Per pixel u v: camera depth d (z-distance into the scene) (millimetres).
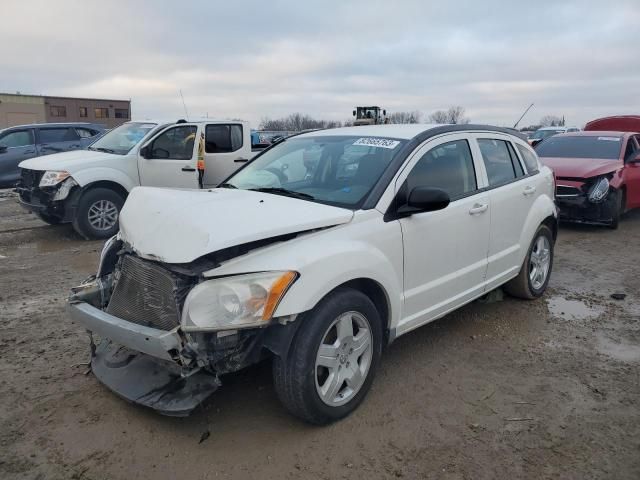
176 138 9156
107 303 3590
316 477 2861
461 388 3785
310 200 3732
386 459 3006
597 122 15281
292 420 3363
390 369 4059
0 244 8289
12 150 14664
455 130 4496
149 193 3623
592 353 4395
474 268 4441
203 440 3150
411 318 3857
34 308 5324
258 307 2844
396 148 3990
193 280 2957
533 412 3490
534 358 4285
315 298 2992
